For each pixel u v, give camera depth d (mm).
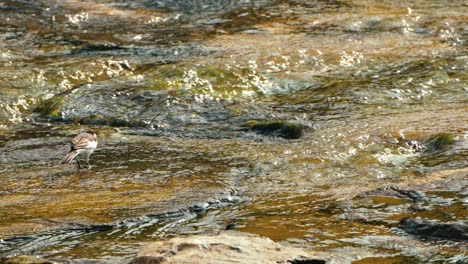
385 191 28453
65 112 39125
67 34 49875
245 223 26109
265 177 30766
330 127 36094
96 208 27594
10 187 30172
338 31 48938
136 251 24188
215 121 37906
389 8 53000
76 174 31469
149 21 52125
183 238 22656
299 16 51906
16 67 44219
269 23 50781
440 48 46156
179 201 28016
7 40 48875
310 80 42000
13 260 22859
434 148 33188
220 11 53625
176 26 51031
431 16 51125
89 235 25625
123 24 51750
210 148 34375
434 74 42250
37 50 47219
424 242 24219
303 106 39062
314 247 23922
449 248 23672
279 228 25578
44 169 32312
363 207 27266
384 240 24422
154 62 44625
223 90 40688
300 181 30344
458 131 34281
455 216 25703
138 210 27281
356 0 54750
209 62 43625
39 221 26578
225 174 31109
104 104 39531
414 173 30766
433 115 37000
